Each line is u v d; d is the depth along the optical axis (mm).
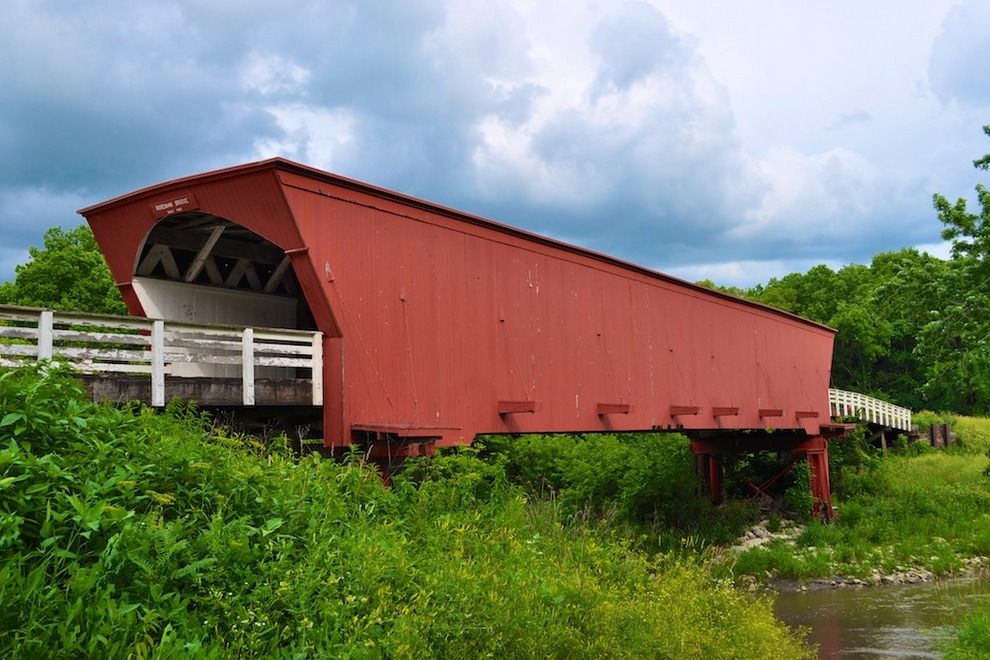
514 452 22453
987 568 20297
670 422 17578
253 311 12727
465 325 12250
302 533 5828
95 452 5477
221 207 10164
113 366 8109
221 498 5625
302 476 6637
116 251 11219
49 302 31000
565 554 8094
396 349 10977
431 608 5426
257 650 4570
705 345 19375
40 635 3947
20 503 4590
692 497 23391
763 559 19875
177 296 11602
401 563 5734
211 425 8859
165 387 8500
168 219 11211
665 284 17859
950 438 36469
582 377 14883
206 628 4570
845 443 29281
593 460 23453
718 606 8250
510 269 13352
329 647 4723
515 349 13281
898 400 57281
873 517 24375
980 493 26344
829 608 16375
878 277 62906
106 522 4754
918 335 19297
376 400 10578
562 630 5891
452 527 7254
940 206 18969
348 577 5391
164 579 4641
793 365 23984
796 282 65562
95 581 4297
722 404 19875
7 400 5477
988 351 18016
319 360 10117
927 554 21266
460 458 9172
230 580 4984
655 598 7746
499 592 6008
